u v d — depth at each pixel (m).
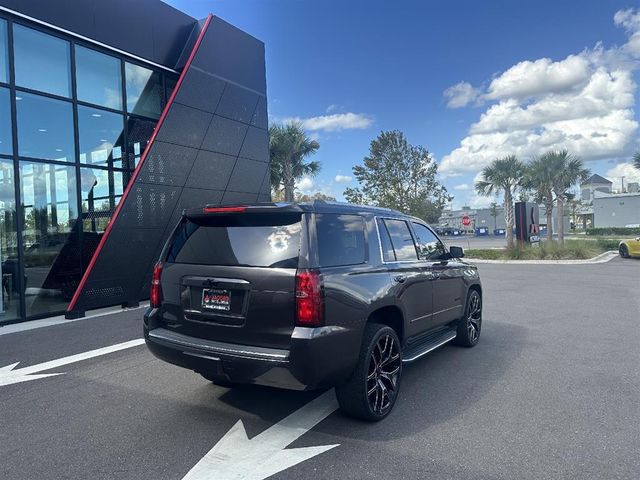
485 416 4.21
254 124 14.52
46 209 10.20
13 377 5.59
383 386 4.22
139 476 3.27
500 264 21.00
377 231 4.68
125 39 11.93
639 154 33.34
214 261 4.03
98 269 10.03
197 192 12.42
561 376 5.29
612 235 52.66
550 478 3.18
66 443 3.79
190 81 12.22
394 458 3.47
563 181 28.14
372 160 30.64
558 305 9.95
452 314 6.00
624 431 3.86
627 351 6.29
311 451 3.59
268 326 3.67
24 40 9.84
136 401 4.70
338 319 3.73
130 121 12.29
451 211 87.00
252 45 14.51
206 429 4.02
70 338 7.70
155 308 4.40
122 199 10.51
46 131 10.25
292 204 3.90
